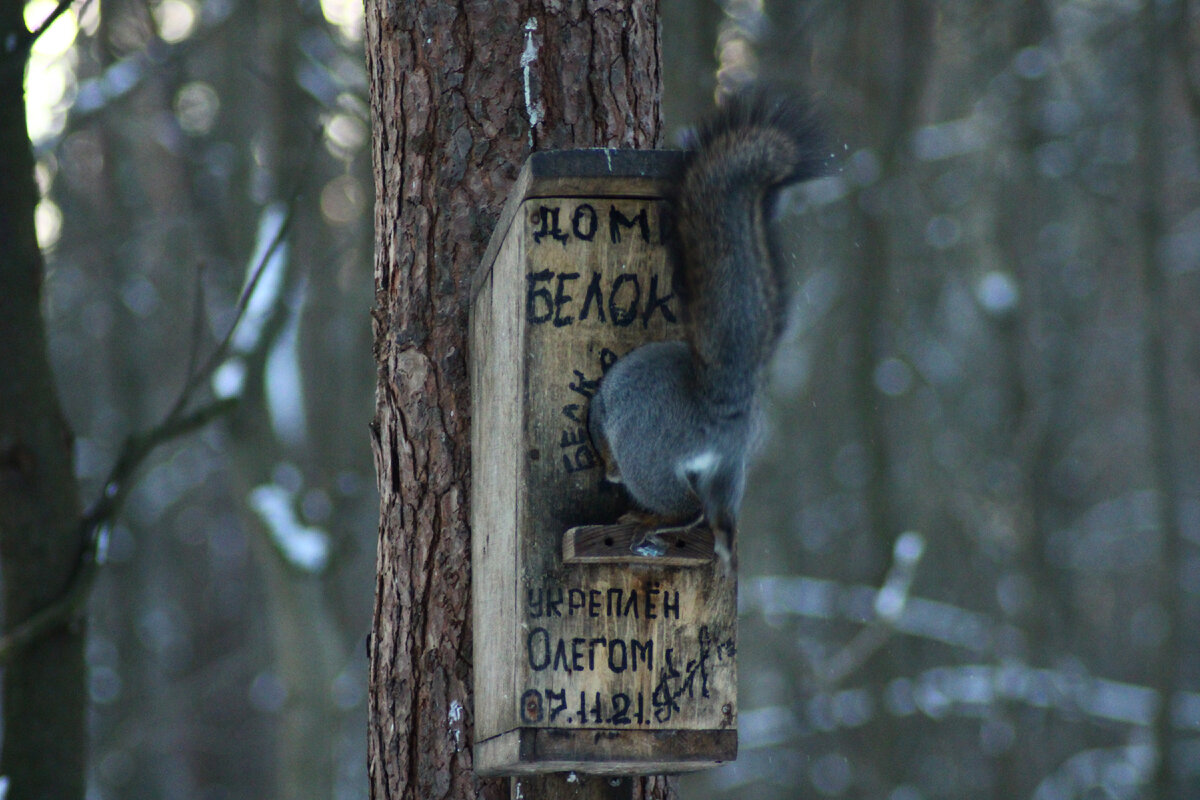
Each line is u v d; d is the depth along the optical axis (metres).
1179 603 16.25
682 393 4.25
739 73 15.80
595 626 4.23
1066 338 20.52
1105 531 24.17
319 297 16.03
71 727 7.05
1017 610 17.23
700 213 4.33
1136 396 25.69
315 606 11.91
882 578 15.21
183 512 28.95
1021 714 17.20
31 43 6.88
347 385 17.52
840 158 4.43
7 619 7.06
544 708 4.18
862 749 17.55
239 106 15.00
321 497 14.48
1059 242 21.41
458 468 5.07
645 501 4.20
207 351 19.25
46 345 7.20
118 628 22.66
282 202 10.70
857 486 19.44
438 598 5.01
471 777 4.86
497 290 4.74
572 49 5.20
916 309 19.12
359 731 16.50
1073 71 18.36
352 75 14.26
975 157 19.61
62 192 19.22
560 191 4.36
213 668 21.47
